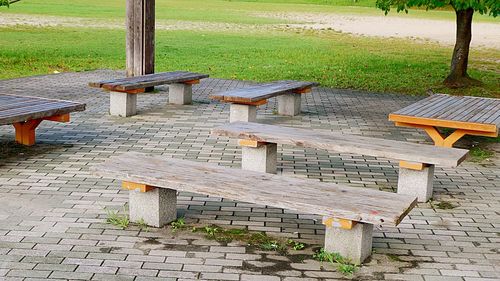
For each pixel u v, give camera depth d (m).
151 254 5.43
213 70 17.98
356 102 13.55
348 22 36.78
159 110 11.91
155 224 6.01
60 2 42.09
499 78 17.64
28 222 6.08
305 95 14.30
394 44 26.44
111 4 42.19
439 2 14.56
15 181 7.32
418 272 5.25
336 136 7.75
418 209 6.85
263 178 5.89
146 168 6.07
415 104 9.91
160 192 5.95
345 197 5.40
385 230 6.19
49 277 4.96
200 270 5.14
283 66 19.19
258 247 5.63
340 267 5.20
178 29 29.56
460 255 5.64
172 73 12.88
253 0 52.97
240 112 10.34
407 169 7.09
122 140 9.48
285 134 7.71
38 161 8.19
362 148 7.12
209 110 12.08
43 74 16.36
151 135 9.85
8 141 9.16
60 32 26.62
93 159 8.37
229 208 6.62
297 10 44.78
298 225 6.20
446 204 7.06
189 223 6.16
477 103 10.10
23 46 21.75
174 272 5.10
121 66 18.31
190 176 5.87
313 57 21.52
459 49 16.11
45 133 9.78
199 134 10.02
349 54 22.56
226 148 9.18
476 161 9.03
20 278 4.93
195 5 45.25
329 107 12.85
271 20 36.34
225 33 28.80
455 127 8.52
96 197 6.85
